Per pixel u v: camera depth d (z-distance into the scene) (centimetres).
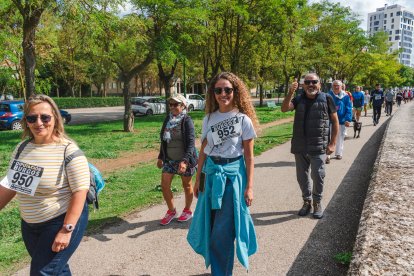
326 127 489
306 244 414
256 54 2914
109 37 1212
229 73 329
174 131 475
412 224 317
